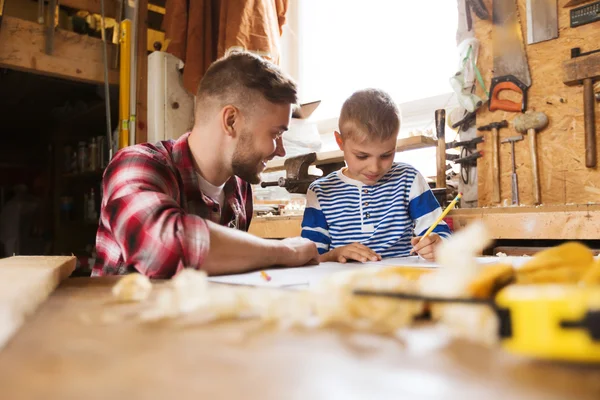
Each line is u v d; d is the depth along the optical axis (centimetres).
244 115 112
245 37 225
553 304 24
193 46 234
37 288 45
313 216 159
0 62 206
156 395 20
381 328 32
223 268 76
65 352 28
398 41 291
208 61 238
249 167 117
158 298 46
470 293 31
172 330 33
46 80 253
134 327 34
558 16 193
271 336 31
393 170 157
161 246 73
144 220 76
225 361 25
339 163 190
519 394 20
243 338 31
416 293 33
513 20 201
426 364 24
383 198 153
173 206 80
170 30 238
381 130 138
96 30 252
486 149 209
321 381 22
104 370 24
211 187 123
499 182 204
